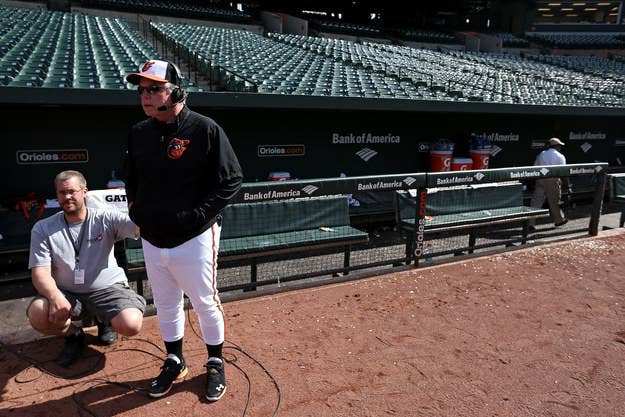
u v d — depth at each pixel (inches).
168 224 95.6
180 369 115.3
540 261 210.2
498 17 1147.3
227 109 274.1
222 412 105.7
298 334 140.2
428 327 147.0
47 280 113.3
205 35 626.8
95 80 255.8
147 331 139.6
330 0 1008.9
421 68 572.4
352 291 172.1
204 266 102.3
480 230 282.0
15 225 211.0
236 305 157.9
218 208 96.7
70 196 114.3
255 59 479.5
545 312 160.1
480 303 165.3
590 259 214.4
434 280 185.0
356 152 322.3
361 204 283.1
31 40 413.7
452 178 194.9
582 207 360.5
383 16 1098.7
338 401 111.1
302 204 192.7
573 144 438.0
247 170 289.3
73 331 123.5
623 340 143.3
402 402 111.9
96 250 121.4
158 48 584.4
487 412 109.8
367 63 539.2
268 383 116.6
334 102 270.7
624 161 475.5
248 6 997.8
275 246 171.9
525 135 403.5
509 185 251.9
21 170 230.8
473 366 127.3
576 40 1090.7
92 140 243.8
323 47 668.1
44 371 118.5
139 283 153.4
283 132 293.9
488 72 621.3
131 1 784.9
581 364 130.3
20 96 194.2
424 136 348.5
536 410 111.2
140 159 96.2
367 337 139.8
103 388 112.7
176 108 93.0
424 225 195.9
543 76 650.8
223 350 130.3
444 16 1135.0
